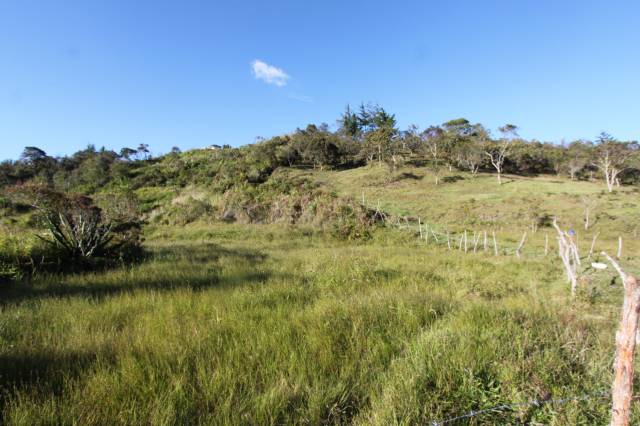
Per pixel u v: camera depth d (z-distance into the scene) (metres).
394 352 3.54
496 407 2.51
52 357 3.33
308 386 2.80
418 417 2.43
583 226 27.77
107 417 2.38
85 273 8.71
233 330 3.99
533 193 38.41
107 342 3.69
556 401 2.54
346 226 21.28
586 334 4.01
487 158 53.50
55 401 2.56
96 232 10.17
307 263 9.92
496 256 13.84
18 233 11.82
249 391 2.70
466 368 2.96
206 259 11.11
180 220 25.78
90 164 51.59
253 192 29.19
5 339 3.82
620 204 33.75
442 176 48.59
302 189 29.75
